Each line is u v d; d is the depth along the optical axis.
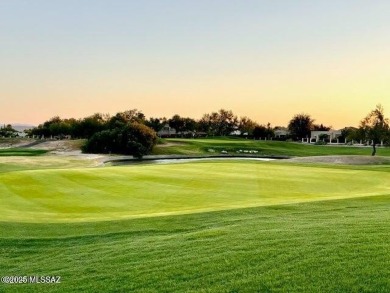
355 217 12.31
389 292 6.59
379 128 82.19
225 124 194.50
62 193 20.36
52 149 95.81
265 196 19.80
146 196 19.67
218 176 27.11
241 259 8.38
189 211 14.96
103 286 7.78
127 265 8.75
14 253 10.32
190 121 185.62
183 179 25.50
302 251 8.54
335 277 7.19
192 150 98.94
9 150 86.88
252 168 32.88
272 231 10.48
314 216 12.95
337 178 26.72
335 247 8.65
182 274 7.92
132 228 12.35
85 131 128.75
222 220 12.87
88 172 27.61
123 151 89.44
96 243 10.91
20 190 20.98
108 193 20.45
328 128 177.88
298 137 166.50
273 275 7.48
